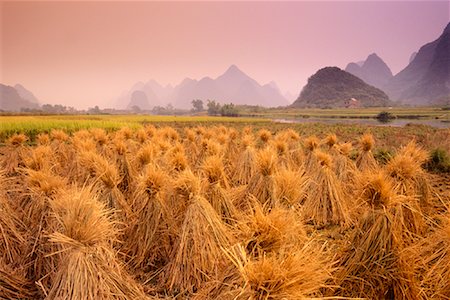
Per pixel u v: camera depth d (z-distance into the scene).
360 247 2.94
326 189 5.66
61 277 2.56
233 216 4.32
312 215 5.59
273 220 2.26
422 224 4.02
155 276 3.77
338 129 34.97
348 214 5.40
